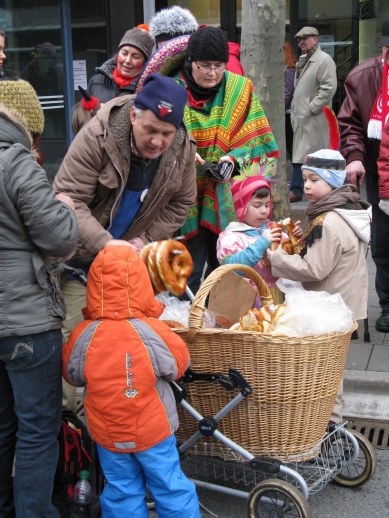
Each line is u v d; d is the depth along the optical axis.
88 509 3.20
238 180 4.29
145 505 3.10
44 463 2.98
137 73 5.13
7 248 2.83
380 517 3.54
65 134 9.72
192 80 4.32
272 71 5.63
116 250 2.98
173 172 3.62
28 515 2.99
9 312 2.82
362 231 3.87
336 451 3.70
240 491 3.42
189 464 3.85
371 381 4.46
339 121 5.23
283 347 3.18
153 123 3.24
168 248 3.27
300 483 3.22
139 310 2.97
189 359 3.21
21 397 2.92
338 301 3.42
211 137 4.33
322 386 3.32
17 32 9.48
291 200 9.28
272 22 5.52
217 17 10.66
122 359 2.91
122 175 3.46
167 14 4.95
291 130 9.97
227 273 3.59
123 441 2.96
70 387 4.10
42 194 2.78
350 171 5.04
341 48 10.69
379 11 10.40
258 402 3.29
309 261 3.81
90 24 10.43
